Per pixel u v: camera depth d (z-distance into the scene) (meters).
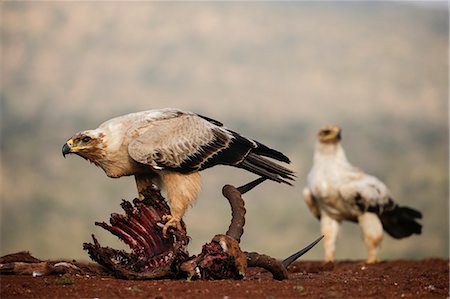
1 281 8.42
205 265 8.55
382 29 144.75
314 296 7.91
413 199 65.75
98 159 9.58
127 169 9.65
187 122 9.56
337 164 14.52
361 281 9.11
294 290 8.09
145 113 9.70
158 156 9.29
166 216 9.20
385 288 8.53
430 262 13.31
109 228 9.12
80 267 9.30
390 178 72.56
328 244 14.63
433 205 63.28
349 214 14.54
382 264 13.20
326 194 14.42
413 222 15.20
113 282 8.41
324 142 14.59
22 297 7.78
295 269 10.99
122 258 9.09
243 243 55.44
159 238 9.09
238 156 9.66
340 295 8.01
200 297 7.73
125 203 9.13
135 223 9.08
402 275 10.64
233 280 8.56
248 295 7.84
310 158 78.38
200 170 9.57
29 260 9.12
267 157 10.09
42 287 8.15
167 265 8.67
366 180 14.40
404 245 52.34
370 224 14.30
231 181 63.50
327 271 11.40
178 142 9.40
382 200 14.36
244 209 9.08
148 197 9.29
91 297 7.75
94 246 8.77
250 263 8.77
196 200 9.55
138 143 9.30
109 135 9.48
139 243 9.08
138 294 7.85
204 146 9.50
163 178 9.51
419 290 8.47
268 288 8.15
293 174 9.87
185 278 8.77
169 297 7.73
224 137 9.63
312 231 57.47
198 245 49.44
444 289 8.66
